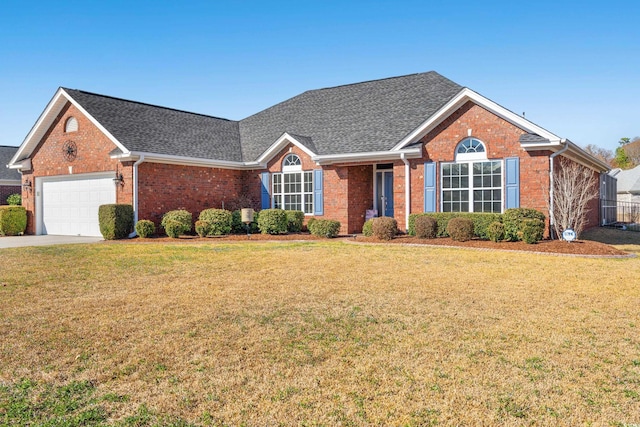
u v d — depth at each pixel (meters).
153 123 21.36
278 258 12.19
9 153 34.34
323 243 15.77
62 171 20.83
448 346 5.42
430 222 15.81
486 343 5.52
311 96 26.19
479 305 7.25
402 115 20.28
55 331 6.00
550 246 13.52
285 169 21.19
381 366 4.84
